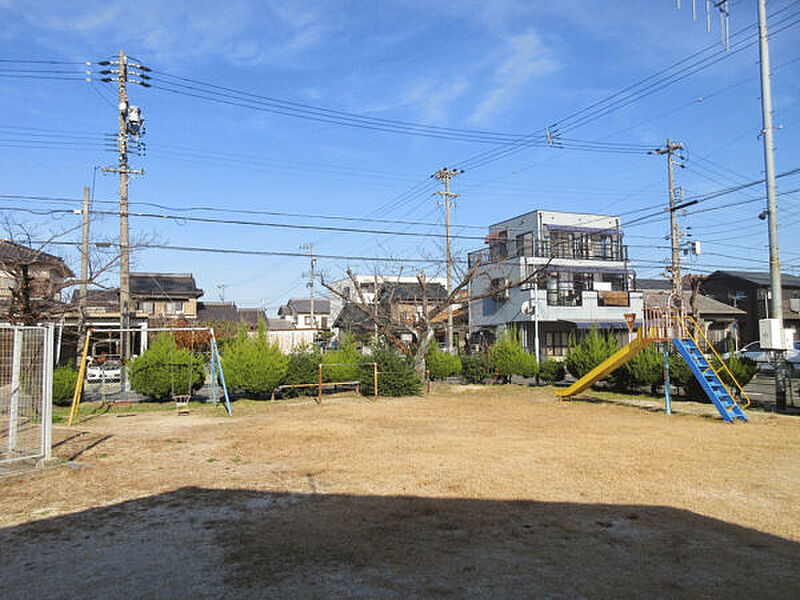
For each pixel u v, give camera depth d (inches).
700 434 388.8
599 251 1341.0
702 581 151.5
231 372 637.9
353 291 1599.4
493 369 863.7
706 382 470.3
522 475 270.2
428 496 235.1
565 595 143.3
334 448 344.2
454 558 168.2
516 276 1284.4
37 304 641.6
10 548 179.2
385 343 837.2
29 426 420.5
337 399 656.4
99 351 1199.6
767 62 524.7
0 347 364.5
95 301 1016.2
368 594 144.1
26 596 144.4
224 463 304.5
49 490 249.9
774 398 633.0
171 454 330.6
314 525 199.3
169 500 233.0
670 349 648.4
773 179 518.0
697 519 203.9
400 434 396.2
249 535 189.8
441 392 740.0
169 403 632.4
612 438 374.0
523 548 176.2
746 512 211.9
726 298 1624.0
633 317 566.3
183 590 147.3
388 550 174.9
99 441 376.8
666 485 250.7
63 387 588.1
